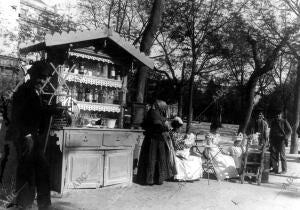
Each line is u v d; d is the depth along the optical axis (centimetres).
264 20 2311
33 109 576
